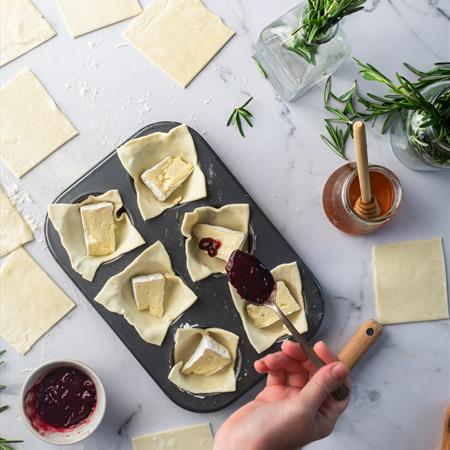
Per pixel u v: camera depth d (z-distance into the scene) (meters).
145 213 1.23
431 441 1.29
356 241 1.29
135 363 1.29
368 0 1.27
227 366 1.25
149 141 1.21
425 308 1.28
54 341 1.29
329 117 1.29
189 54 1.28
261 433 1.00
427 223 1.28
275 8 1.28
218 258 1.26
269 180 1.29
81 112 1.29
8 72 1.29
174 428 1.29
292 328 1.07
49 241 1.22
